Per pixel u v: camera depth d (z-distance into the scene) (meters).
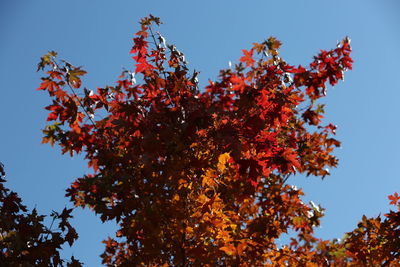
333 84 6.96
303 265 6.75
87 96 6.82
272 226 6.82
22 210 7.86
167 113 6.62
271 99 6.62
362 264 7.81
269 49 7.21
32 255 7.17
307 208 6.96
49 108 6.75
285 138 8.33
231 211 6.89
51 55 6.71
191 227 6.29
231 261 6.69
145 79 7.00
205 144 6.50
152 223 6.19
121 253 7.84
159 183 6.49
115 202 6.96
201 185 6.65
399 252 7.76
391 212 7.96
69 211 7.57
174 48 7.39
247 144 6.56
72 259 7.43
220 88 6.77
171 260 6.56
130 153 6.74
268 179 7.29
